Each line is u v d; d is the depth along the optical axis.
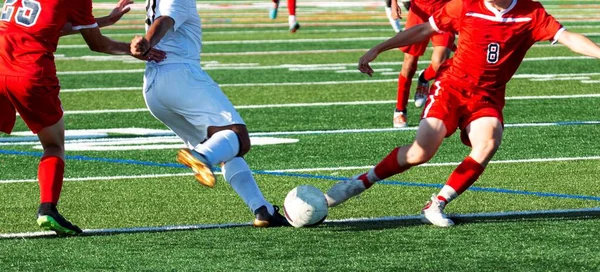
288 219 13.96
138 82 31.98
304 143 21.58
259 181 17.80
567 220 14.37
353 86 30.67
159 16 13.72
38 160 19.81
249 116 25.39
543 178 17.72
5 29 13.32
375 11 65.62
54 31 13.38
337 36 47.31
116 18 14.66
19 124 24.41
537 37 13.73
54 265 12.12
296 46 43.03
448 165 19.00
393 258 12.27
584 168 18.58
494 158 19.61
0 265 12.15
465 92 13.91
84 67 36.09
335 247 12.86
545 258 12.18
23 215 15.16
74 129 23.77
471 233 13.55
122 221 14.70
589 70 34.19
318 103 27.44
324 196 13.96
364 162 19.53
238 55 39.94
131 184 17.48
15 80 13.16
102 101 28.17
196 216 14.98
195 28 14.18
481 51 13.72
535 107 26.20
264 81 32.03
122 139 22.33
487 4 13.71
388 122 24.30
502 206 15.48
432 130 13.78
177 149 20.95
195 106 13.77
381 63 36.88
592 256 12.25
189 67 13.98
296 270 11.77
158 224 14.47
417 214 14.96
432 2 23.52
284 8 69.38
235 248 12.86
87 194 16.69
